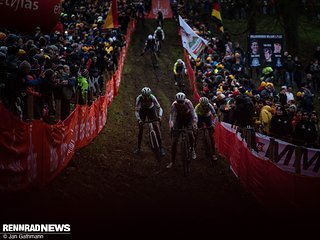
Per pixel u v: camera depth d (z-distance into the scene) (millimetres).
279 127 11312
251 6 28641
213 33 33188
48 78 9750
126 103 18875
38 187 7797
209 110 11430
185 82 23453
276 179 7875
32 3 14336
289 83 21781
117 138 13359
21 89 8359
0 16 14234
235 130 11680
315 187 6887
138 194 8602
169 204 8156
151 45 25844
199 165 11469
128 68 25188
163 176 10133
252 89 16984
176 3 40188
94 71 15195
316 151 9594
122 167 10391
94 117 12742
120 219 6973
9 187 6812
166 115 17297
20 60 10250
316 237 6641
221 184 10062
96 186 8656
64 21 25875
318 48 22297
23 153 7215
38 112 9258
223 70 19234
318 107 19953
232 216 7707
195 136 11656
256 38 22312
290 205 7359
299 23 30688
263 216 7879
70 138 9820
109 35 22172
